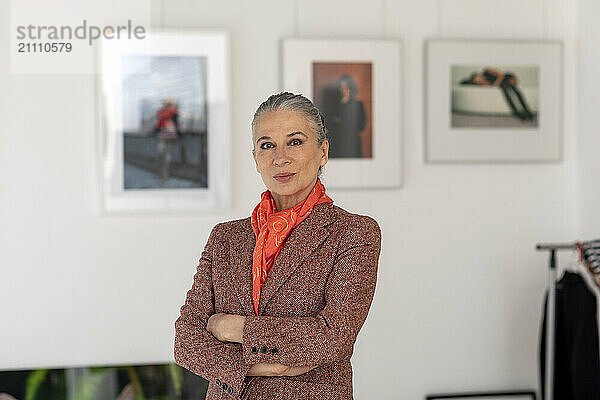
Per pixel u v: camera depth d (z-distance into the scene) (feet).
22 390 11.46
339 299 6.68
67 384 11.55
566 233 12.43
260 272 6.89
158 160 11.64
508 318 12.45
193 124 11.68
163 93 11.61
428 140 12.12
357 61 11.92
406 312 12.23
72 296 11.60
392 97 12.03
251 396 6.72
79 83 11.53
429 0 12.17
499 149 12.28
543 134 12.37
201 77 11.67
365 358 12.17
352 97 11.93
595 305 11.13
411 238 12.23
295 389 6.68
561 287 11.43
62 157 11.53
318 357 6.53
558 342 11.50
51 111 11.49
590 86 12.07
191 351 6.92
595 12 11.87
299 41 11.78
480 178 12.36
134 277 11.73
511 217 12.44
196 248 11.81
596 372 11.07
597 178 11.89
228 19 11.80
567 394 11.43
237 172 11.85
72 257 11.59
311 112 7.08
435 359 12.32
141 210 11.62
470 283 12.37
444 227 12.30
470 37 12.27
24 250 11.50
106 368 11.63
